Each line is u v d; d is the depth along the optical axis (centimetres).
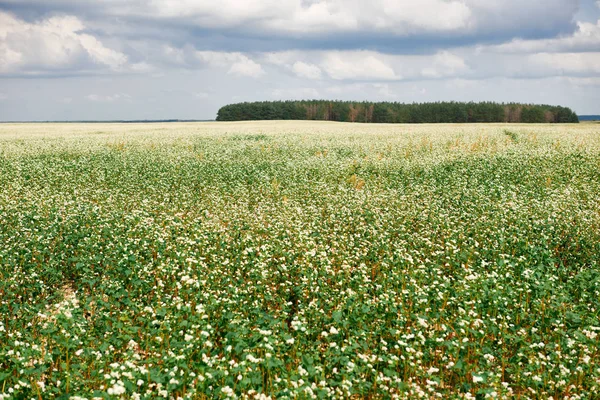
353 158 2678
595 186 1822
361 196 1744
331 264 1091
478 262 1080
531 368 652
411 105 14075
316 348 715
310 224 1382
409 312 827
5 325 797
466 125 7388
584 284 900
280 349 667
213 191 1866
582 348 716
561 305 833
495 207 1511
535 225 1285
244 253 1057
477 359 705
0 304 830
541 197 1662
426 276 961
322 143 3441
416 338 718
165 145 3369
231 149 3125
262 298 893
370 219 1429
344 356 642
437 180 2023
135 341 730
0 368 645
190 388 581
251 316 815
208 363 605
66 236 1175
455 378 685
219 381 595
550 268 1027
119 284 914
